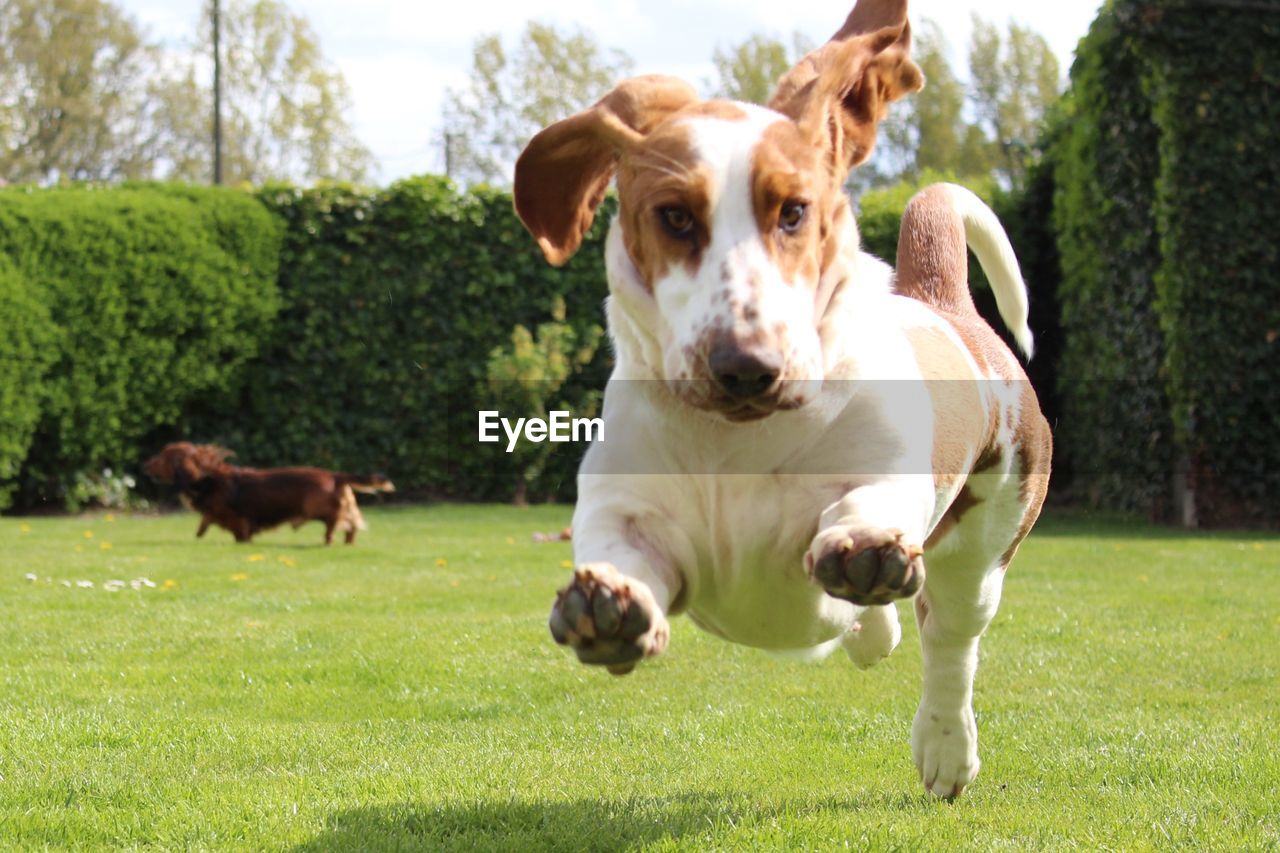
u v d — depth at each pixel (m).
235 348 15.03
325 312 15.40
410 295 15.52
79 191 14.59
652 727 4.66
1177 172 12.42
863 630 3.99
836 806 3.64
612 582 2.28
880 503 2.55
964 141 41.25
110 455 14.88
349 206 15.38
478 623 6.87
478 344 15.65
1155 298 12.94
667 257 2.50
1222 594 7.90
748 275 2.41
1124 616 7.06
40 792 3.73
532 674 5.61
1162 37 12.32
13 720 4.65
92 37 38.16
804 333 2.45
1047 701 5.09
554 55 36.59
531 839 3.28
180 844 3.28
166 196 14.91
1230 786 3.84
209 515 11.55
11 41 37.72
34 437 14.55
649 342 2.61
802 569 2.72
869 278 2.86
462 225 15.59
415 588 8.30
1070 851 3.20
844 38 2.80
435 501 15.86
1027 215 15.32
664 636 2.37
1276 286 12.45
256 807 3.56
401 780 3.90
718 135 2.49
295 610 7.36
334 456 15.49
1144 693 5.24
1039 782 3.94
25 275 13.89
